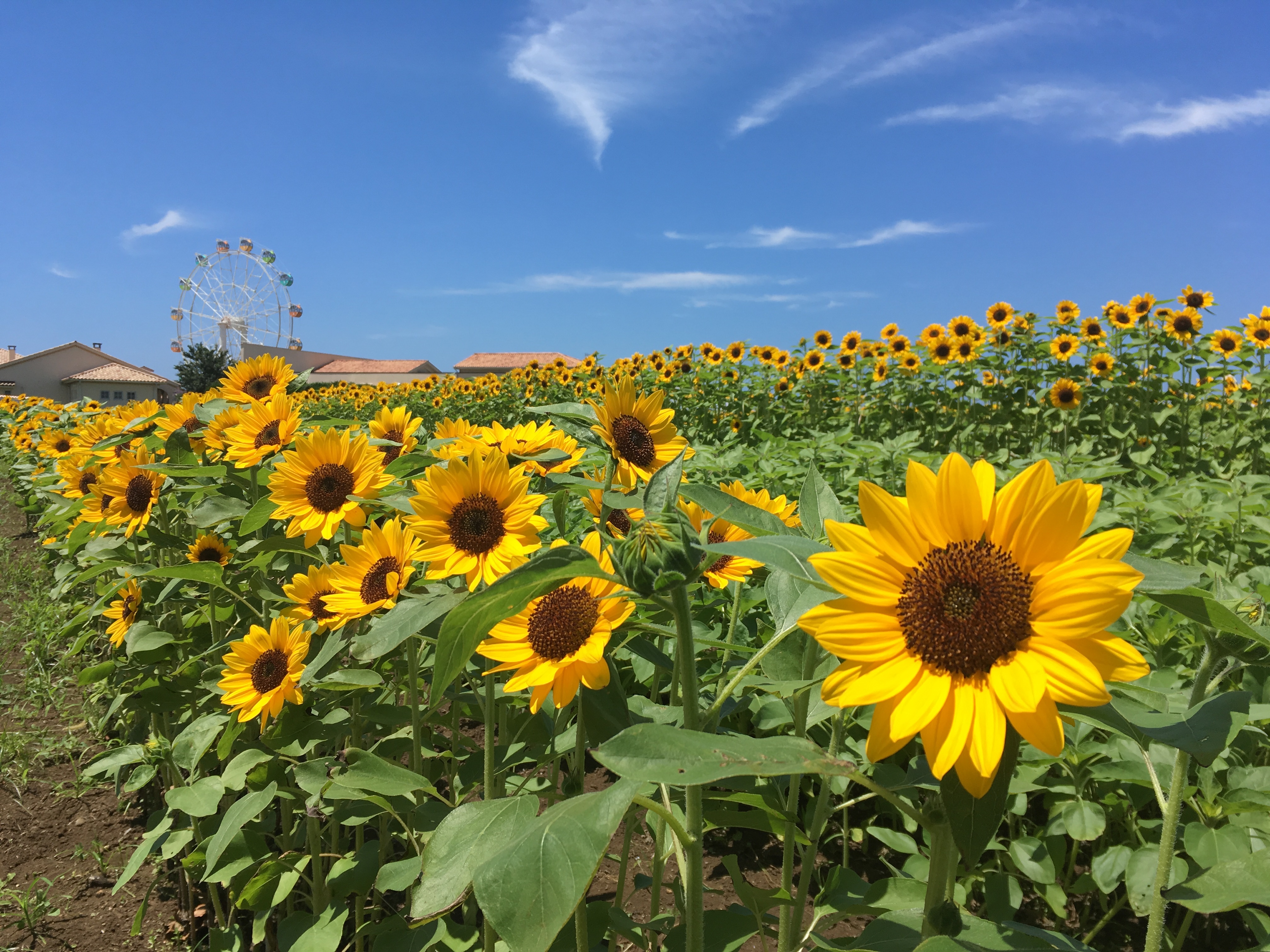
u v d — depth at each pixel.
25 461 9.92
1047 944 1.14
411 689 2.22
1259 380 7.95
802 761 0.98
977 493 1.03
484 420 16.53
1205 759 1.06
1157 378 9.45
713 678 2.02
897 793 2.22
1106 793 2.65
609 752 0.97
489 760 1.96
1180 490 4.24
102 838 3.45
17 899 2.96
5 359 73.44
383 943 2.03
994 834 0.97
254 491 3.27
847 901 1.65
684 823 1.58
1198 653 2.71
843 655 1.01
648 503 1.33
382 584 2.21
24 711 4.78
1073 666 0.92
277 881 2.32
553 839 0.96
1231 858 1.54
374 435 3.31
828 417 11.91
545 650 1.59
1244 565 3.65
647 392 13.38
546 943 0.91
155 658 3.27
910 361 10.72
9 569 7.98
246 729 2.92
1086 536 1.57
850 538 1.05
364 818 2.19
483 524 1.96
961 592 0.99
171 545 3.49
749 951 2.37
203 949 2.68
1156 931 1.41
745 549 1.11
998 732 0.93
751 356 13.30
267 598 2.94
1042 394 9.30
